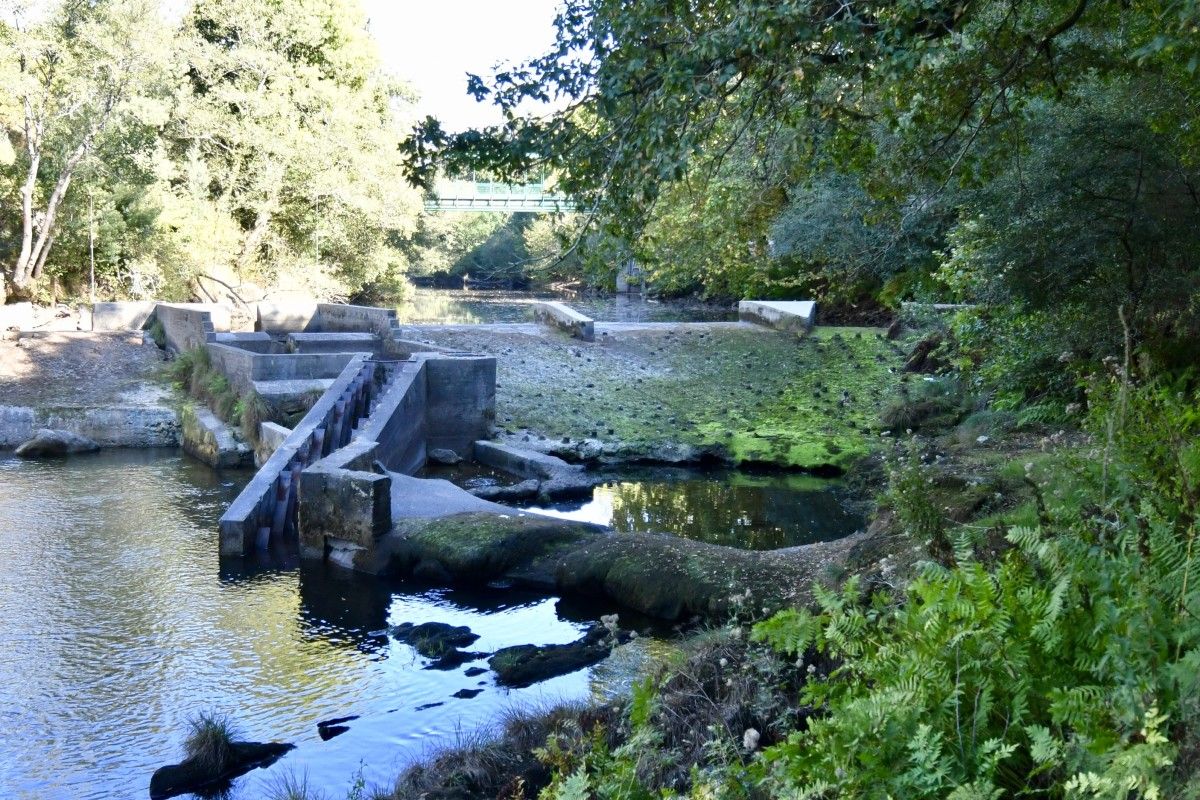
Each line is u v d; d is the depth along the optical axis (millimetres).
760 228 13086
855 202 19094
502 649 10969
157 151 42344
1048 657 4254
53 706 9875
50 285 39812
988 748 3828
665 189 14500
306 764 8617
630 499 18469
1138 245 12336
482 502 15695
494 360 22266
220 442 21969
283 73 46281
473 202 57844
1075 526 5285
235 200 47250
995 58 10039
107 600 13047
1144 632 3832
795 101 8992
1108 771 3369
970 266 15414
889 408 22156
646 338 29156
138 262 41750
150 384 26859
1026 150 11195
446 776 7602
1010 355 15258
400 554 14102
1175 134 11508
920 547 7480
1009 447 14648
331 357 23453
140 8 37094
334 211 48031
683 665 8117
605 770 5367
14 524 16781
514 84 8703
